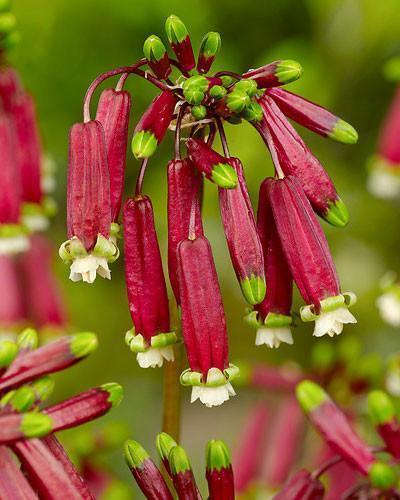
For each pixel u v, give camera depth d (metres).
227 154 0.41
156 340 0.41
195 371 0.41
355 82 0.62
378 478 0.41
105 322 0.66
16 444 0.39
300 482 0.43
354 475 0.49
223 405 0.71
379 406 0.42
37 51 0.61
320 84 0.61
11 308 0.55
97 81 0.41
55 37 0.61
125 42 0.61
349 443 0.42
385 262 0.66
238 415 0.70
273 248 0.42
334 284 0.41
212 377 0.40
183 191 0.41
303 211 0.41
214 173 0.40
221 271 0.64
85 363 0.66
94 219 0.40
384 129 0.57
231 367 0.41
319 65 0.61
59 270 0.65
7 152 0.49
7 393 0.39
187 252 0.41
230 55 0.61
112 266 0.65
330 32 0.62
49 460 0.39
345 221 0.41
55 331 0.56
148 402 0.67
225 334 0.41
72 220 0.40
